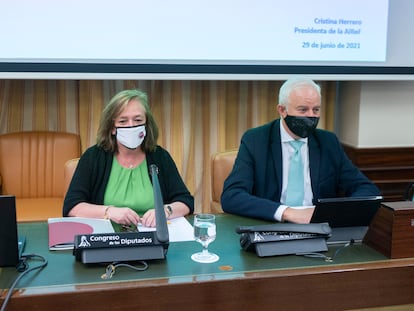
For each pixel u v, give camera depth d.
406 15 2.91
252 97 3.08
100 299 1.11
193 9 2.70
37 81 2.87
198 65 2.75
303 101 1.79
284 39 2.81
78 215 1.66
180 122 2.98
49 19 2.57
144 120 1.80
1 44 2.54
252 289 1.18
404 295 1.28
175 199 1.83
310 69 2.86
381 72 2.93
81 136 2.92
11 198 1.17
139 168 1.84
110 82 2.89
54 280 1.16
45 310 1.09
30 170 2.77
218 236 1.50
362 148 3.04
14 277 1.18
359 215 1.42
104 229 1.49
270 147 1.90
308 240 1.36
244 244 1.35
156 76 2.71
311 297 1.21
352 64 2.90
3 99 2.85
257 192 1.89
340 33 2.86
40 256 1.30
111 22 2.63
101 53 2.65
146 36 2.67
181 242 1.43
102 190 1.80
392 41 2.92
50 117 2.93
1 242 1.19
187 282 1.14
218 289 1.16
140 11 2.64
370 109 3.04
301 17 2.80
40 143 2.78
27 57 2.58
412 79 2.97
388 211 1.33
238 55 2.78
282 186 1.89
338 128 3.29
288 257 1.32
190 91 2.96
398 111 3.08
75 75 2.63
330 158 1.95
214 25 2.73
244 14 2.75
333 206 1.39
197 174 3.11
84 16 2.60
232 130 3.12
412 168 3.10
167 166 1.88
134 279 1.16
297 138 1.89
